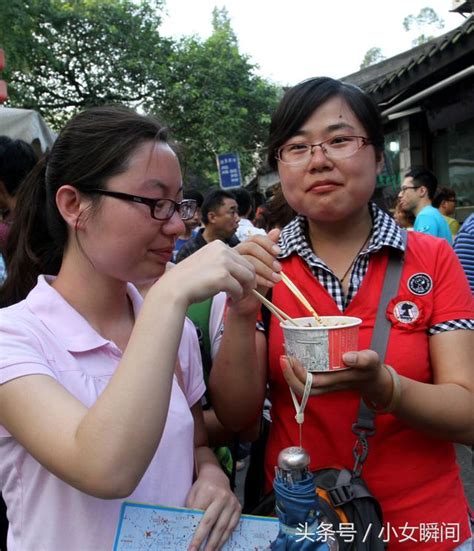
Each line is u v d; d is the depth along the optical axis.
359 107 1.42
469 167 7.37
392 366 1.39
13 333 1.08
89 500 1.09
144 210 1.10
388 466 1.39
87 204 1.11
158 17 13.77
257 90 14.64
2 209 2.33
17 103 12.69
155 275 1.18
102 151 1.09
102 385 1.14
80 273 1.22
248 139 15.38
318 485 1.30
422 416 1.27
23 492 1.12
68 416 0.96
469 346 1.40
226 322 1.43
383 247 1.49
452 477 1.45
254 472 1.66
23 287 1.41
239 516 1.20
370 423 1.35
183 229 1.17
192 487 1.25
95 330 1.23
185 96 13.20
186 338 1.42
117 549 1.08
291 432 1.46
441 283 1.45
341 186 1.41
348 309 1.47
